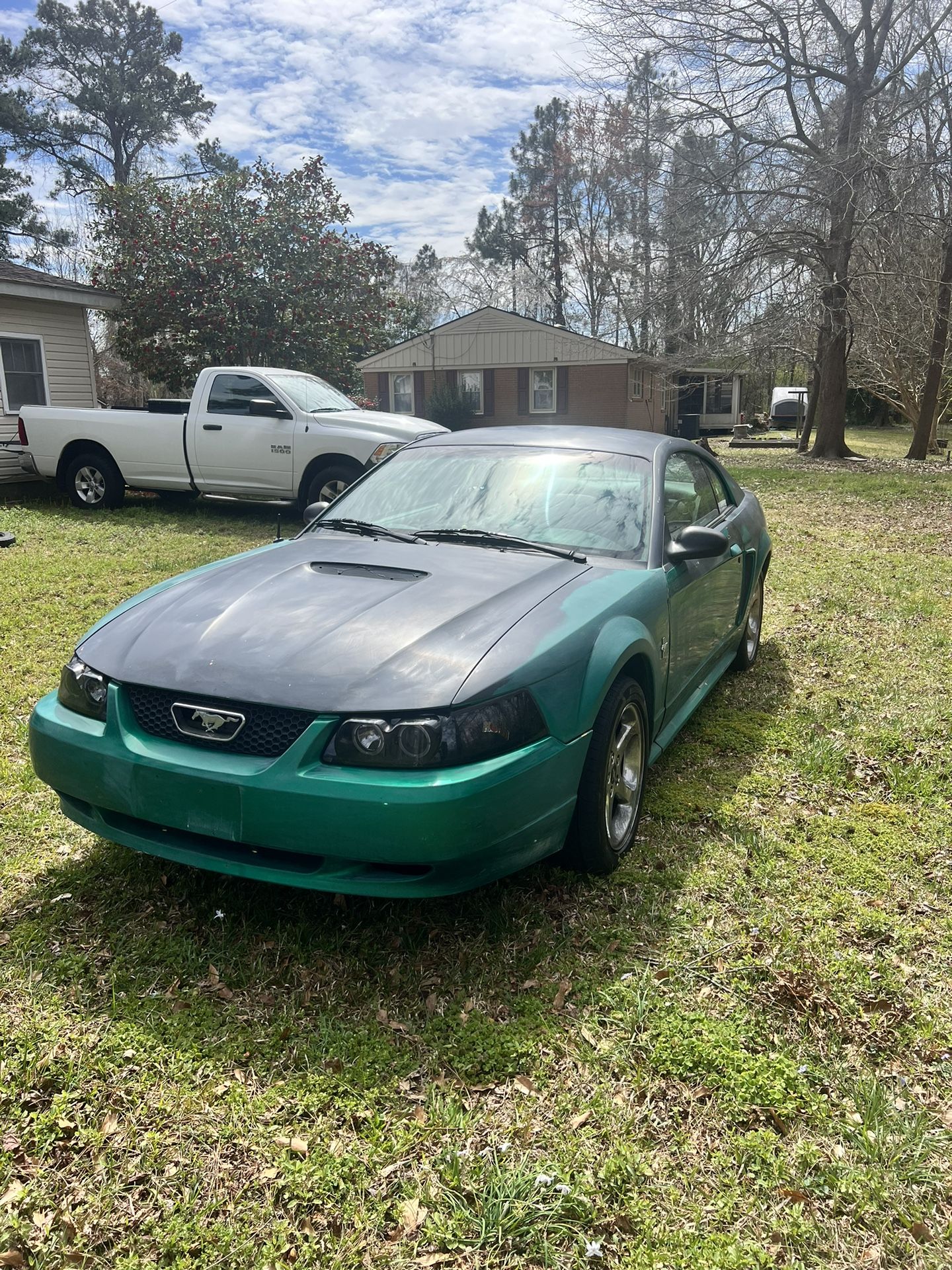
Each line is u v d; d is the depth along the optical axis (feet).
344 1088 7.77
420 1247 6.42
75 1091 7.66
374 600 10.34
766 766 14.51
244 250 57.16
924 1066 8.21
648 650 11.35
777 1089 7.82
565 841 10.54
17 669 17.83
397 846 8.36
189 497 41.45
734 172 66.59
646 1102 7.69
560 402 90.43
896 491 52.42
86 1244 6.38
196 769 8.89
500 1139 7.30
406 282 184.55
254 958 9.47
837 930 10.14
